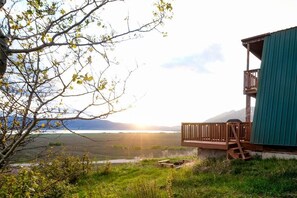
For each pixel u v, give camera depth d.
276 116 15.76
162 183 13.53
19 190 5.25
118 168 20.56
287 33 16.61
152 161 23.25
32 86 3.32
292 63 15.93
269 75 16.86
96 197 10.91
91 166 19.47
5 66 3.29
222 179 12.94
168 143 69.44
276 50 16.92
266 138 15.79
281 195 10.16
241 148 16.05
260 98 16.88
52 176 10.48
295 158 14.52
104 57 3.71
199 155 18.67
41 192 5.98
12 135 3.36
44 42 3.42
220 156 17.22
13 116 3.36
